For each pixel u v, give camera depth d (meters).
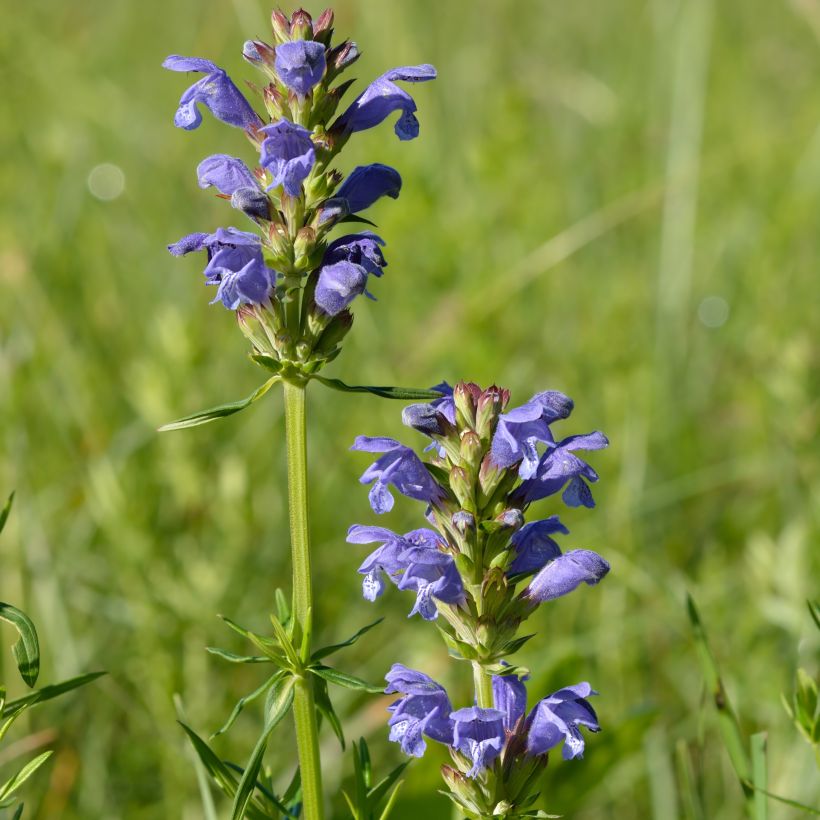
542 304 1.11
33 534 0.76
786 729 0.72
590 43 1.45
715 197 1.32
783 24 1.54
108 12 1.38
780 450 0.88
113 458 0.85
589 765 0.70
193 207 1.17
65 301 1.06
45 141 1.16
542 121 1.32
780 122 1.44
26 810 0.70
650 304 1.12
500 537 0.59
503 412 0.59
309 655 0.59
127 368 0.99
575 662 0.74
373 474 0.59
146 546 0.76
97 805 0.72
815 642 0.73
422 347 0.94
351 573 0.82
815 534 0.79
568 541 0.82
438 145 1.22
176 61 0.61
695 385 1.07
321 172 0.60
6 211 1.08
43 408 0.91
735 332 1.13
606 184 1.25
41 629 0.75
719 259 1.21
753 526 0.88
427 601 0.59
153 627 0.74
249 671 0.77
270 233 0.60
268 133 0.60
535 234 1.11
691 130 1.18
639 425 0.90
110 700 0.76
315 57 0.59
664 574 0.81
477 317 0.95
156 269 1.13
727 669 0.76
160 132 1.27
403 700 0.59
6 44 1.22
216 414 0.60
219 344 0.99
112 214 1.16
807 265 1.17
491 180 1.11
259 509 0.85
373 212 1.07
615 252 1.20
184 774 0.71
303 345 0.60
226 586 0.77
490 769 0.59
